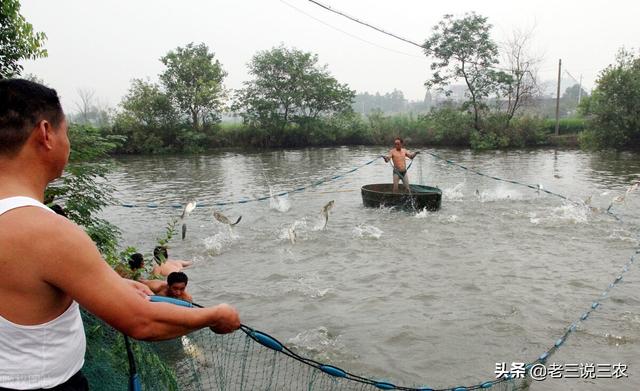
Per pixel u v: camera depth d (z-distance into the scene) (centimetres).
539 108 5091
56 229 164
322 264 1088
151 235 1374
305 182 2459
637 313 782
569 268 1013
